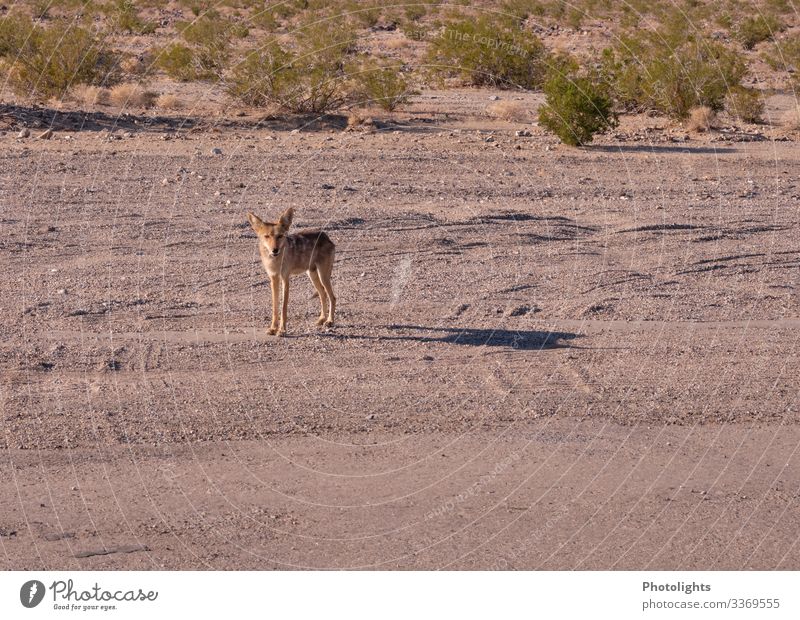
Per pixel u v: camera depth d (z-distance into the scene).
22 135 83.56
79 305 43.62
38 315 42.00
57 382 34.28
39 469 27.55
